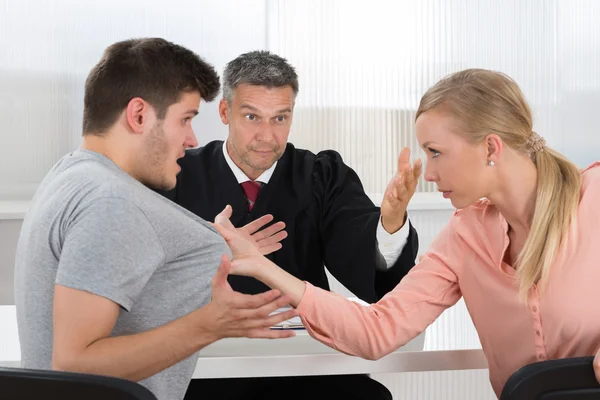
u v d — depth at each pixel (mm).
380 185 3975
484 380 3229
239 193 2254
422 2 3910
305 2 3832
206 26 3783
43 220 1229
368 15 3877
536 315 1483
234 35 3807
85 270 1166
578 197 1474
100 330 1181
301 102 3881
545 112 4086
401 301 1595
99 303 1169
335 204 2283
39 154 3699
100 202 1191
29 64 3645
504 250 1516
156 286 1288
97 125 1320
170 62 1322
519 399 1172
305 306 1552
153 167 1345
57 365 1179
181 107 1341
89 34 3670
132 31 3717
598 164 1560
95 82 1313
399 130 3957
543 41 4039
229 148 2264
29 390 1023
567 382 1168
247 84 2072
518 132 1459
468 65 3992
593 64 4066
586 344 1457
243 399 2029
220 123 3770
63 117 3691
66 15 3645
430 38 3938
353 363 1622
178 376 1366
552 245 1438
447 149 1474
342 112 3910
